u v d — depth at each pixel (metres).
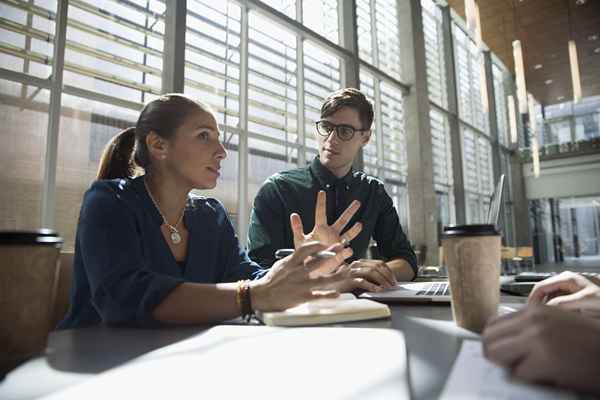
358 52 5.09
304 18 4.53
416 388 0.24
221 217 1.02
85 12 2.71
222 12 3.67
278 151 4.19
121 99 2.87
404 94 6.06
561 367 0.23
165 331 0.50
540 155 11.20
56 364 0.33
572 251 11.84
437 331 0.45
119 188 0.80
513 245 11.22
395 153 5.88
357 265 0.95
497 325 0.29
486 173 9.16
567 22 7.69
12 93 2.35
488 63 9.34
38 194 2.40
